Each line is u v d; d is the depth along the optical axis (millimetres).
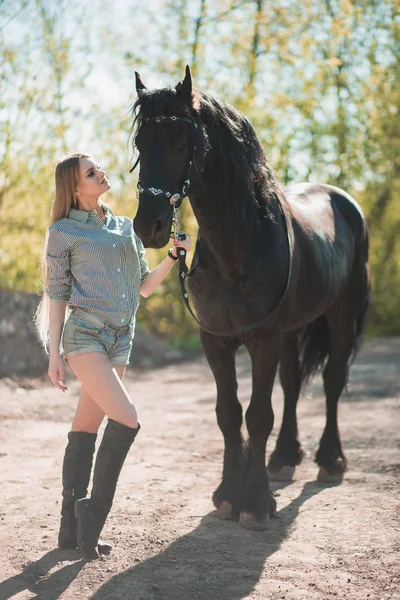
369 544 2908
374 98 14008
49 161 10320
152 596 2438
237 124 3244
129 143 3127
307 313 3965
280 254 3328
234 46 13188
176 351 11594
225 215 3156
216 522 3221
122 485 3754
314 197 4590
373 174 14508
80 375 2725
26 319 9312
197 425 5539
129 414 2680
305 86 13352
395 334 14586
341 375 4445
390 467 4184
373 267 14586
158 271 3066
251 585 2527
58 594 2445
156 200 2820
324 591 2467
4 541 2932
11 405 6379
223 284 3266
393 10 13438
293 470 4125
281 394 7137
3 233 10992
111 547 2844
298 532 3104
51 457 4398
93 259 2742
